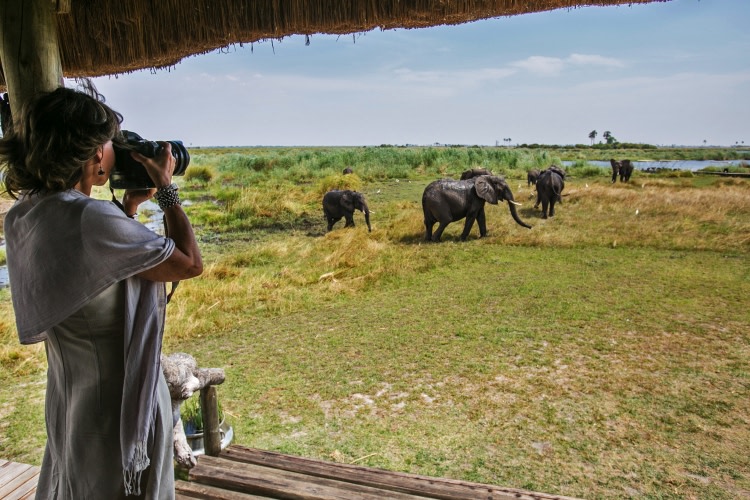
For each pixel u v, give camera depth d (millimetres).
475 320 6914
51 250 1241
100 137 1275
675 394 4719
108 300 1301
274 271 10141
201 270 1415
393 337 6438
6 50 1937
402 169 28359
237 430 4363
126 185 1442
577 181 26406
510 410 4527
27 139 1238
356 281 9070
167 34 2643
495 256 10547
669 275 8773
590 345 5926
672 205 14586
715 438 3996
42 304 1256
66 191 1288
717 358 5484
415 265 9969
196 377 2717
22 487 2613
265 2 2508
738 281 8320
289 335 6734
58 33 2750
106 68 2869
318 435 4246
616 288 8125
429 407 4652
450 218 12188
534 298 7758
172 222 1402
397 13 2438
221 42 2658
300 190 21359
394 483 2658
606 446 3930
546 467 3682
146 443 1362
